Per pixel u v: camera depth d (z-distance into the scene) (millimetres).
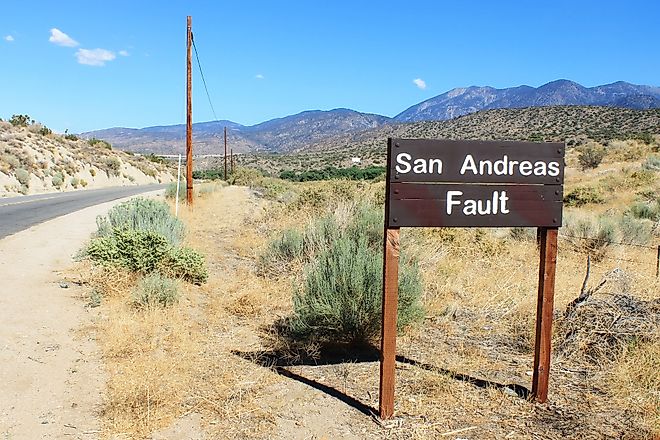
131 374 5551
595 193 28094
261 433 4566
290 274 10320
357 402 5184
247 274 10750
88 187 50375
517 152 4832
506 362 6246
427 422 4758
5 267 10672
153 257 9273
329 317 6523
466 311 8211
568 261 12156
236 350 6559
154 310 7637
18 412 4848
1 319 7355
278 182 44062
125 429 4543
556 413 4906
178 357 6117
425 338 7094
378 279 6711
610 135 83125
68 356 6172
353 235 11031
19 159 43312
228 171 73000
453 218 4738
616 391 5277
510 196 4840
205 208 24109
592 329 6590
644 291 8375
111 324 7094
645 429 4555
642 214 21531
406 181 4660
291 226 15234
